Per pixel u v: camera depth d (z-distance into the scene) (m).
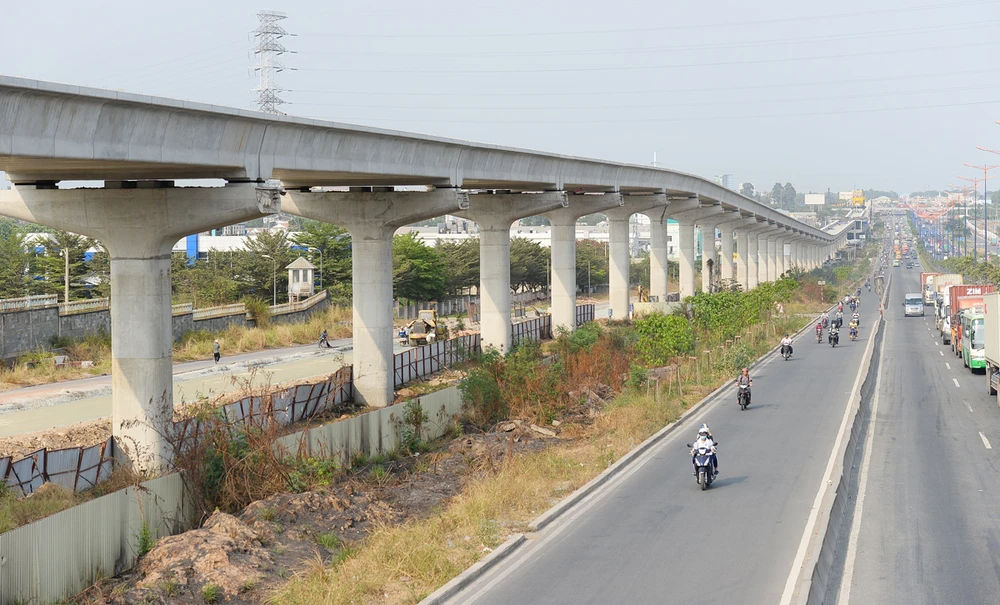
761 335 74.25
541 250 130.62
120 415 29.31
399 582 18.38
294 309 81.62
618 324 75.69
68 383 48.34
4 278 78.94
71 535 18.75
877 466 29.16
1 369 48.97
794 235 178.88
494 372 42.56
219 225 29.61
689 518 23.03
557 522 22.98
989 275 115.56
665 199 76.81
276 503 23.52
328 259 103.25
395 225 42.62
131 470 26.50
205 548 19.72
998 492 25.55
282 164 30.28
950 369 55.81
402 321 89.94
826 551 19.22
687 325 48.62
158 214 28.81
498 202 54.50
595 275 149.25
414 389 45.69
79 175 29.27
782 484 26.59
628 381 46.00
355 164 34.34
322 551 21.22
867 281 183.62
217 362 56.69
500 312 55.03
